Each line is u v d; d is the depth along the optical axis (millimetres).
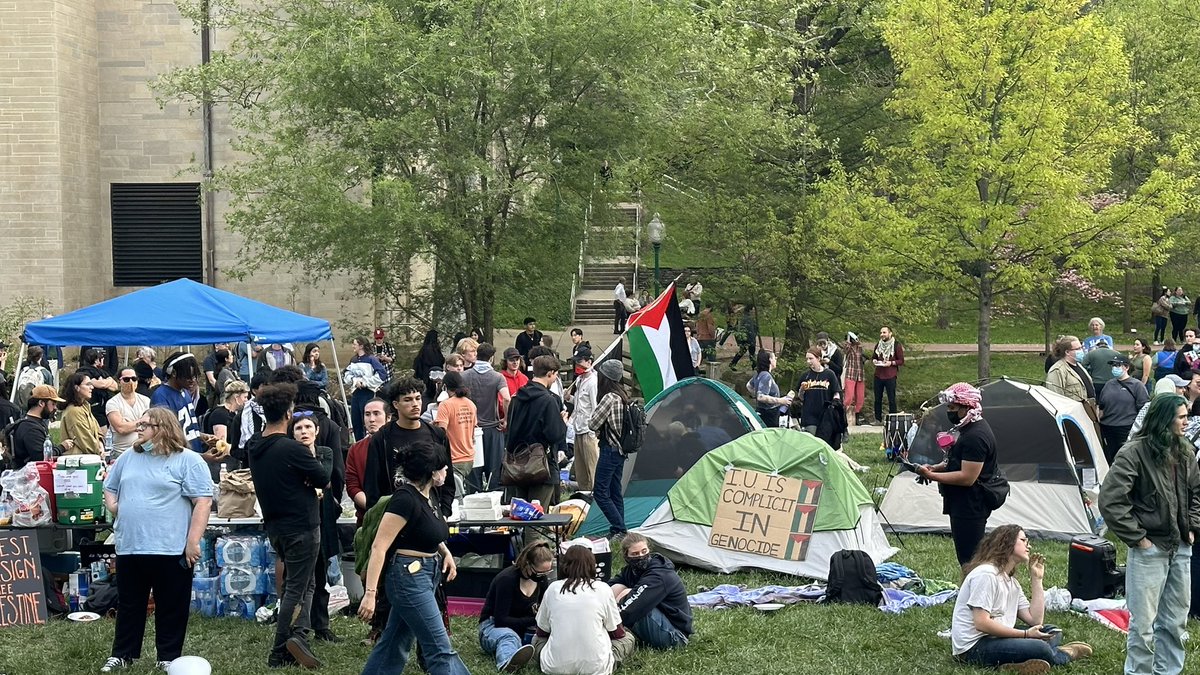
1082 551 10625
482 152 23047
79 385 12914
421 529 7574
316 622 9352
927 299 32875
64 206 27141
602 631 8453
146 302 14617
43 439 11812
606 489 12141
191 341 14297
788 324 30250
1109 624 9828
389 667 7816
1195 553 10078
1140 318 41281
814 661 8914
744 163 29000
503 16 22484
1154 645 8289
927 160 25188
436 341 22469
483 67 22344
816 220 27297
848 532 11602
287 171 22516
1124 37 32906
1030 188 23859
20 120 26766
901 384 30688
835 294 30141
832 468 11883
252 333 14664
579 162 23719
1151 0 35062
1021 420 13711
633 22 22562
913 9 24219
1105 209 24047
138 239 28906
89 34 28141
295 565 8648
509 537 10547
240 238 28734
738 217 29625
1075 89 23844
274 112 27984
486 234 23859
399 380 9023
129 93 28641
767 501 11820
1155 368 22609
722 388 13281
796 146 28922
